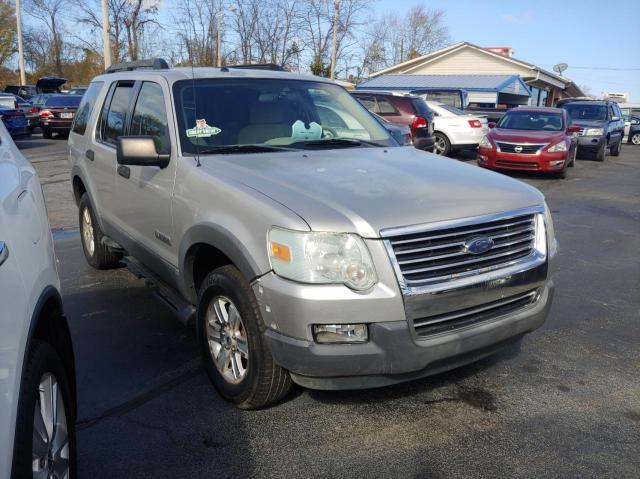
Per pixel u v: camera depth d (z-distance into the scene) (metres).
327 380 3.03
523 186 3.68
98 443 3.16
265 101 4.46
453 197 3.25
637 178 14.26
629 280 6.07
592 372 4.00
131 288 5.61
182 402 3.58
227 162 3.74
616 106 20.72
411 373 3.05
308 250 2.85
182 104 4.16
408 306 2.91
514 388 3.76
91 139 5.48
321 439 3.20
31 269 2.22
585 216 9.45
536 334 4.63
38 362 2.18
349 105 4.98
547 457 3.05
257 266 3.04
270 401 3.31
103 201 5.24
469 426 3.32
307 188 3.23
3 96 21.19
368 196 3.14
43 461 2.24
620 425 3.36
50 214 8.93
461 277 3.10
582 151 18.14
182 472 2.93
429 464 2.99
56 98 21.81
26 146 18.95
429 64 36.47
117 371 3.97
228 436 3.23
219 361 3.55
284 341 2.95
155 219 4.14
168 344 4.40
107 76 5.66
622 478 2.89
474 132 17.08
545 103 45.56
